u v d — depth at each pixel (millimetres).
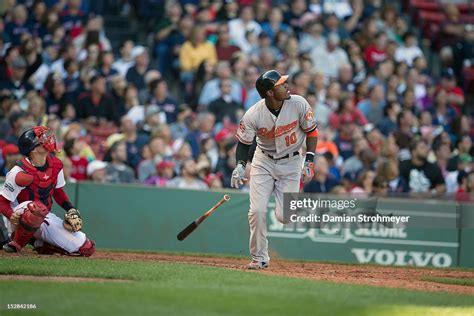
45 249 35094
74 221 34344
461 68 72250
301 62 62656
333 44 65750
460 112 68438
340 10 71062
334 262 44000
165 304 23875
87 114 56250
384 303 25328
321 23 66312
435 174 56312
